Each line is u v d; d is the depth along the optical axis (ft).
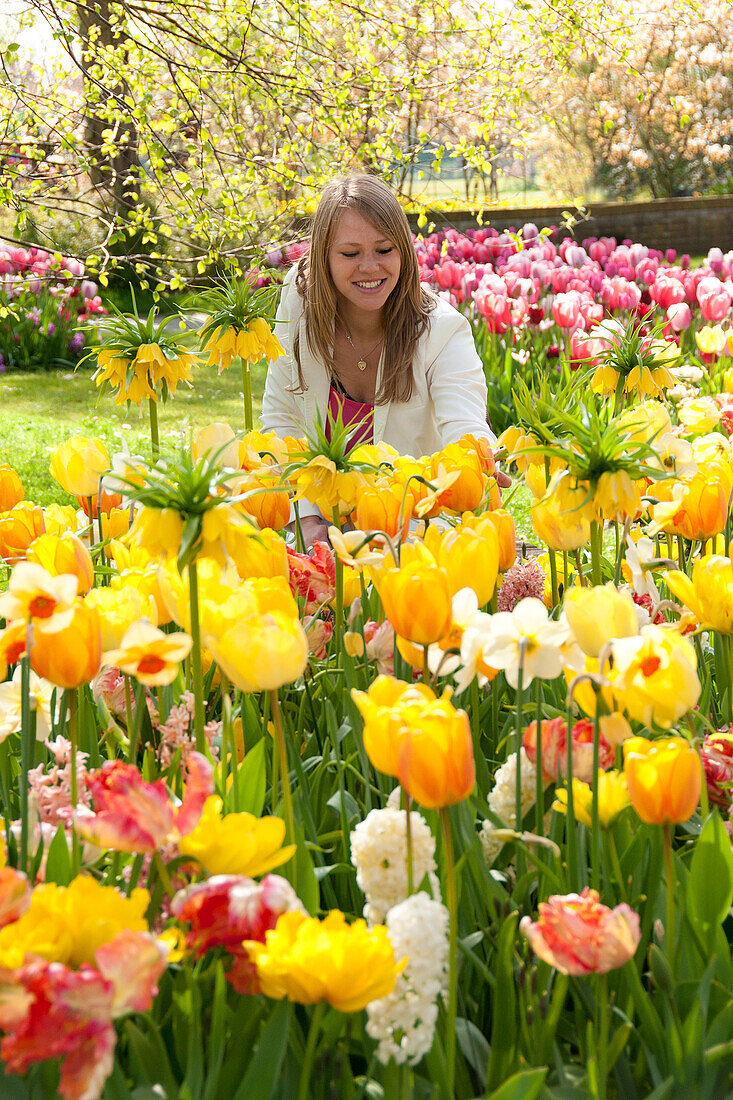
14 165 22.56
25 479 22.24
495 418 21.65
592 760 4.06
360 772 4.89
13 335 37.73
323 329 11.17
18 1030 2.58
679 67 76.69
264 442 6.61
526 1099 2.89
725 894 3.57
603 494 5.08
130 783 3.03
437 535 4.91
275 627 3.64
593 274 27.94
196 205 22.99
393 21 27.71
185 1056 3.21
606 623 3.92
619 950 2.97
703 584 4.71
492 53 27.94
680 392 16.14
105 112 23.29
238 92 26.09
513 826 4.22
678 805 3.35
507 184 86.53
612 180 81.82
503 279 26.99
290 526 9.30
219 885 3.02
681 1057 3.21
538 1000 3.44
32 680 4.44
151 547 4.04
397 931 2.96
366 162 28.19
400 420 11.49
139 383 8.68
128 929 2.72
